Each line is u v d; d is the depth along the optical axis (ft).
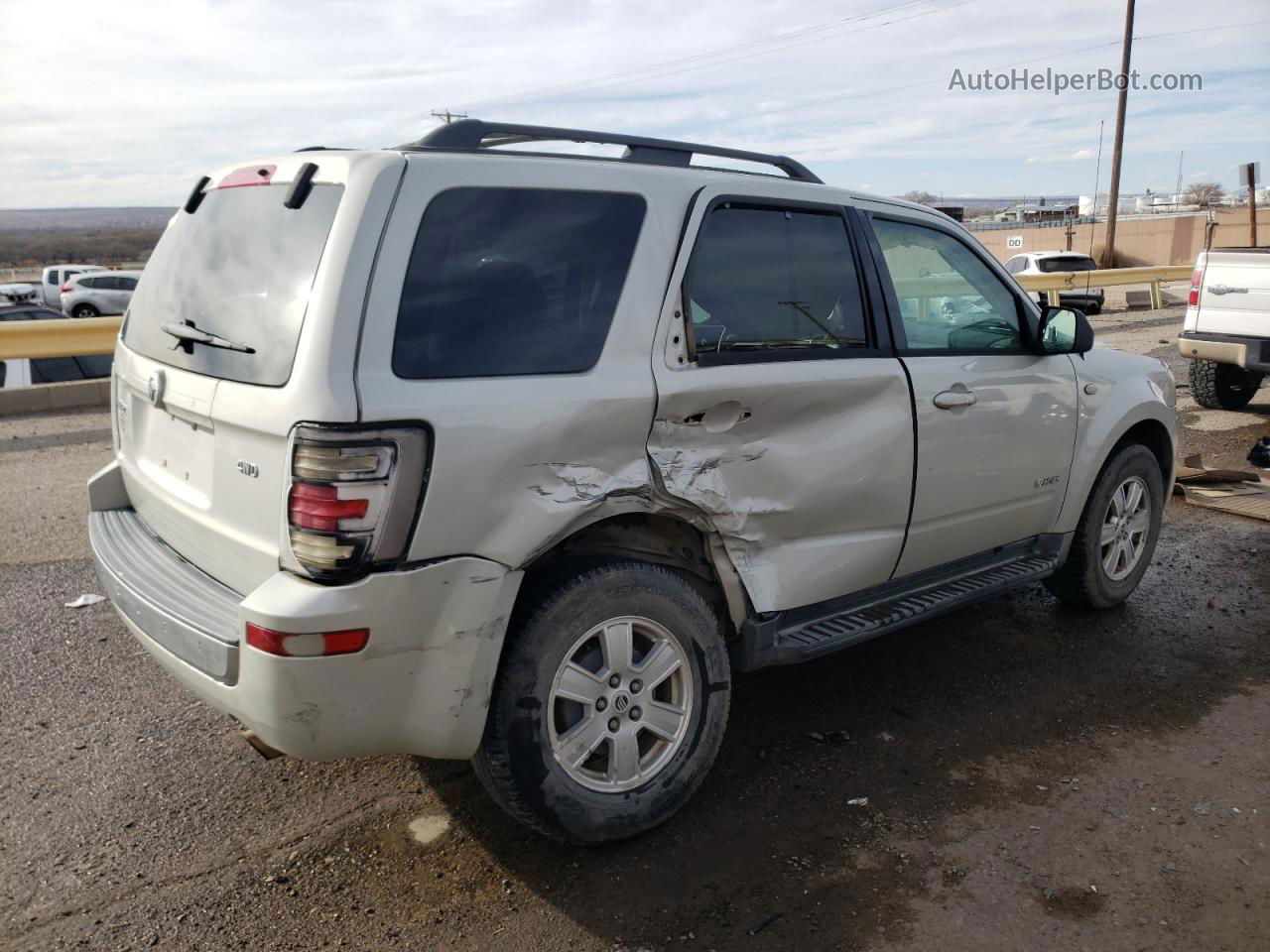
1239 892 9.18
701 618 10.16
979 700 13.15
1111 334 54.49
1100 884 9.32
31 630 15.12
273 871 9.62
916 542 12.43
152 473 10.70
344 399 7.90
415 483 8.12
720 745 11.20
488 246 8.93
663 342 9.76
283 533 8.12
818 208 11.55
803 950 8.52
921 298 12.59
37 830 10.22
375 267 8.28
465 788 11.06
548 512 8.85
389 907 9.11
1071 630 15.47
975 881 9.39
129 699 13.01
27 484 24.07
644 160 10.82
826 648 11.32
